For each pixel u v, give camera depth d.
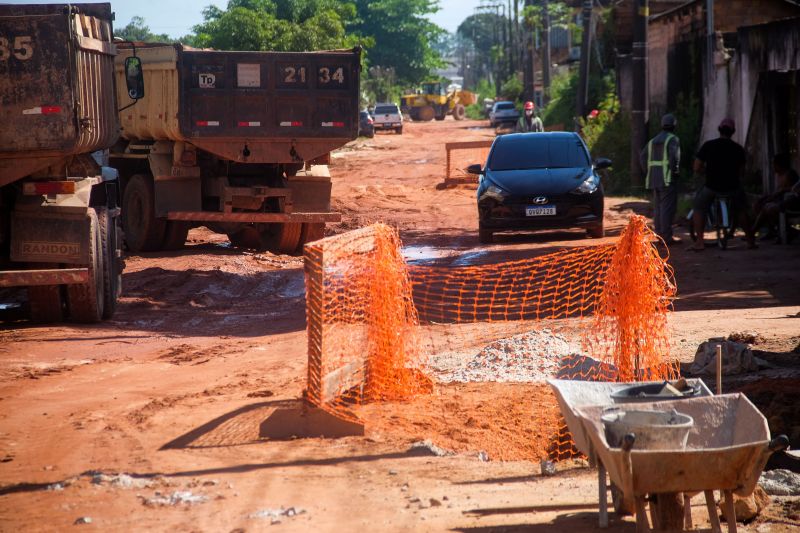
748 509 7.61
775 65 35.38
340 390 11.76
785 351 14.64
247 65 27.88
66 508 8.16
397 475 9.26
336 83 28.64
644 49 44.06
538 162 31.33
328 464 9.72
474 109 194.75
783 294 20.45
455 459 9.96
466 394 13.03
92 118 18.83
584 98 70.31
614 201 44.28
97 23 19.44
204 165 30.19
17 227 18.75
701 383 8.12
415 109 164.25
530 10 124.81
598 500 8.16
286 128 28.38
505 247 29.73
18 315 20.91
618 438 6.97
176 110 27.58
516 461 10.06
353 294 13.79
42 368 15.43
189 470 9.51
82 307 19.39
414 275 24.53
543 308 19.47
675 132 49.56
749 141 38.09
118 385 14.13
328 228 37.69
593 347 14.34
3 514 8.05
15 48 17.67
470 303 20.50
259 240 32.88
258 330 19.23
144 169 31.81
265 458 9.96
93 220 19.09
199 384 14.04
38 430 11.42
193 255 29.84
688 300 20.23
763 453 6.55
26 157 18.39
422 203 48.28
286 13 93.88
